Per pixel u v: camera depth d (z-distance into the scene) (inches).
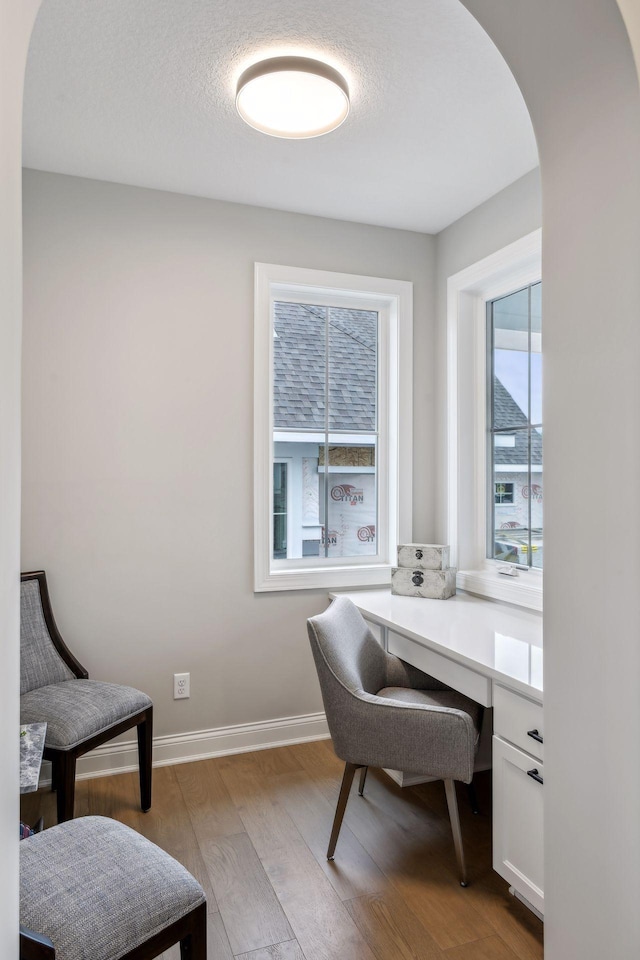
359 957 62.9
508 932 66.5
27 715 79.9
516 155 94.0
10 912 27.2
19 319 27.4
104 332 101.9
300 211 114.0
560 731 48.5
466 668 78.2
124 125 85.4
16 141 27.0
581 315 46.1
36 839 51.3
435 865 77.8
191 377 107.4
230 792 96.3
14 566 27.3
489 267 107.6
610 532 43.9
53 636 94.9
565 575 48.0
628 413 42.3
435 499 124.9
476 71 74.1
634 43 39.8
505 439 111.9
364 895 72.1
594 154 44.5
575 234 46.5
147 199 104.7
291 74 71.4
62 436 99.6
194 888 48.6
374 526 125.0
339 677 77.4
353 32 67.4
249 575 111.9
